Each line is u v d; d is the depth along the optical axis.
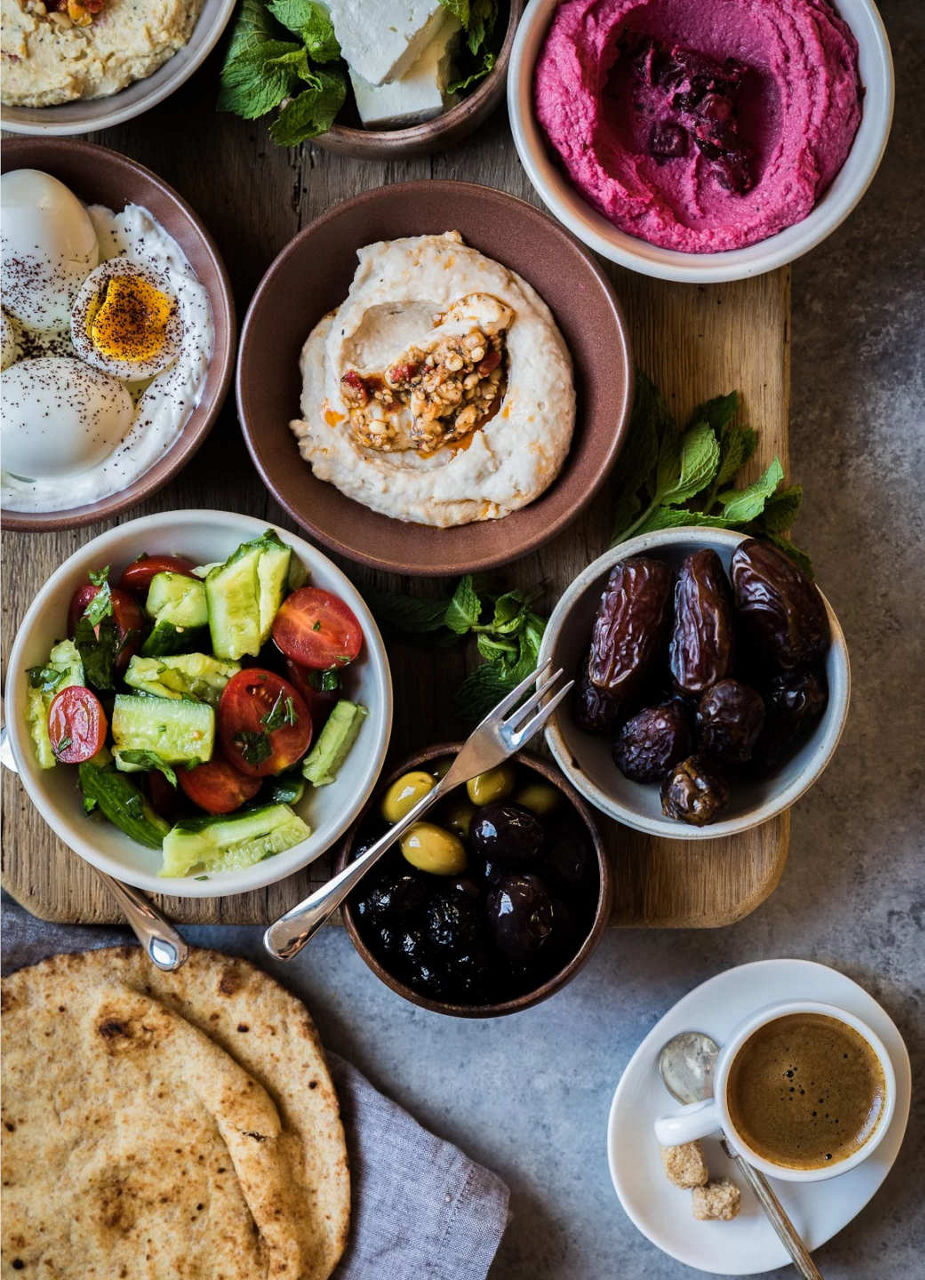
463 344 0.68
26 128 0.68
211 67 0.71
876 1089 0.73
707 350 0.71
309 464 0.70
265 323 0.68
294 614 0.68
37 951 0.75
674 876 0.72
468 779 0.68
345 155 0.71
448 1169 0.75
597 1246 0.78
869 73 0.66
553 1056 0.78
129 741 0.67
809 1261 0.72
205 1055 0.74
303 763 0.68
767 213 0.67
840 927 0.78
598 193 0.67
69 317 0.69
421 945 0.68
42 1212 0.73
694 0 0.66
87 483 0.69
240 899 0.73
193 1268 0.73
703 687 0.66
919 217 0.78
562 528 0.67
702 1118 0.73
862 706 0.79
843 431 0.79
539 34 0.67
